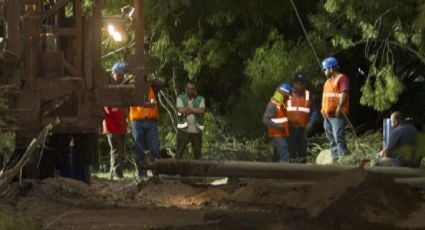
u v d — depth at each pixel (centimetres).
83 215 2055
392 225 1956
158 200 2488
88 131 2412
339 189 2125
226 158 3981
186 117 3419
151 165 2725
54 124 2375
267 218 2016
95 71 2412
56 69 2373
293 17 4281
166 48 4275
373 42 4003
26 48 2333
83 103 2402
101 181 3011
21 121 2322
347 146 3475
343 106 3244
